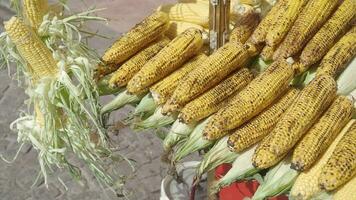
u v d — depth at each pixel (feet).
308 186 3.25
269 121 3.55
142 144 7.12
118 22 9.11
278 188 3.34
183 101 3.68
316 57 3.87
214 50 4.15
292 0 4.02
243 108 3.53
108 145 4.02
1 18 9.47
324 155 3.37
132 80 3.88
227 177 3.47
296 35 3.90
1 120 7.60
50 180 6.61
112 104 4.00
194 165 5.11
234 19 4.44
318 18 3.96
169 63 3.88
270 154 3.31
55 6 3.91
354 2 4.14
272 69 3.71
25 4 3.68
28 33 3.57
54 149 3.81
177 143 3.75
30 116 3.92
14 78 4.06
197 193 4.88
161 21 4.17
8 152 7.04
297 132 3.34
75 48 3.79
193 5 4.47
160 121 3.85
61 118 3.82
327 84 3.55
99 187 6.47
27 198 6.42
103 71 4.04
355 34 4.00
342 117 3.48
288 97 3.72
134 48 4.06
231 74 3.87
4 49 3.73
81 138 3.84
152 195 6.39
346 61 3.90
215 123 3.51
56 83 3.70
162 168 6.73
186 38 3.95
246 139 3.46
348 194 3.15
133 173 5.57
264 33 3.96
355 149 3.24
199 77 3.70
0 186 6.57
